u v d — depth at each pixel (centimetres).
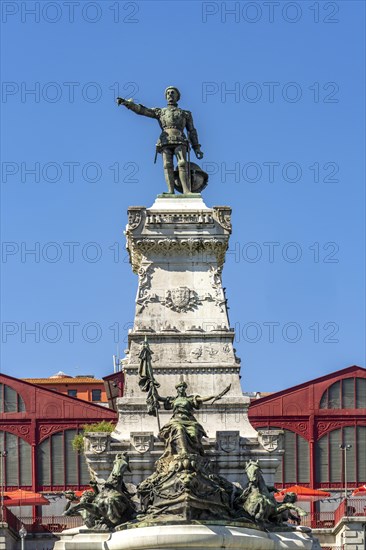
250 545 9381
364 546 11638
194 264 10450
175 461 9575
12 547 11575
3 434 13175
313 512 12512
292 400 13250
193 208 10512
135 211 10475
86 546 9500
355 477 13138
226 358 10275
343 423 13238
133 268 10881
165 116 10775
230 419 10150
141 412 10131
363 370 13325
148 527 9356
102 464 9912
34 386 13275
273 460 9950
